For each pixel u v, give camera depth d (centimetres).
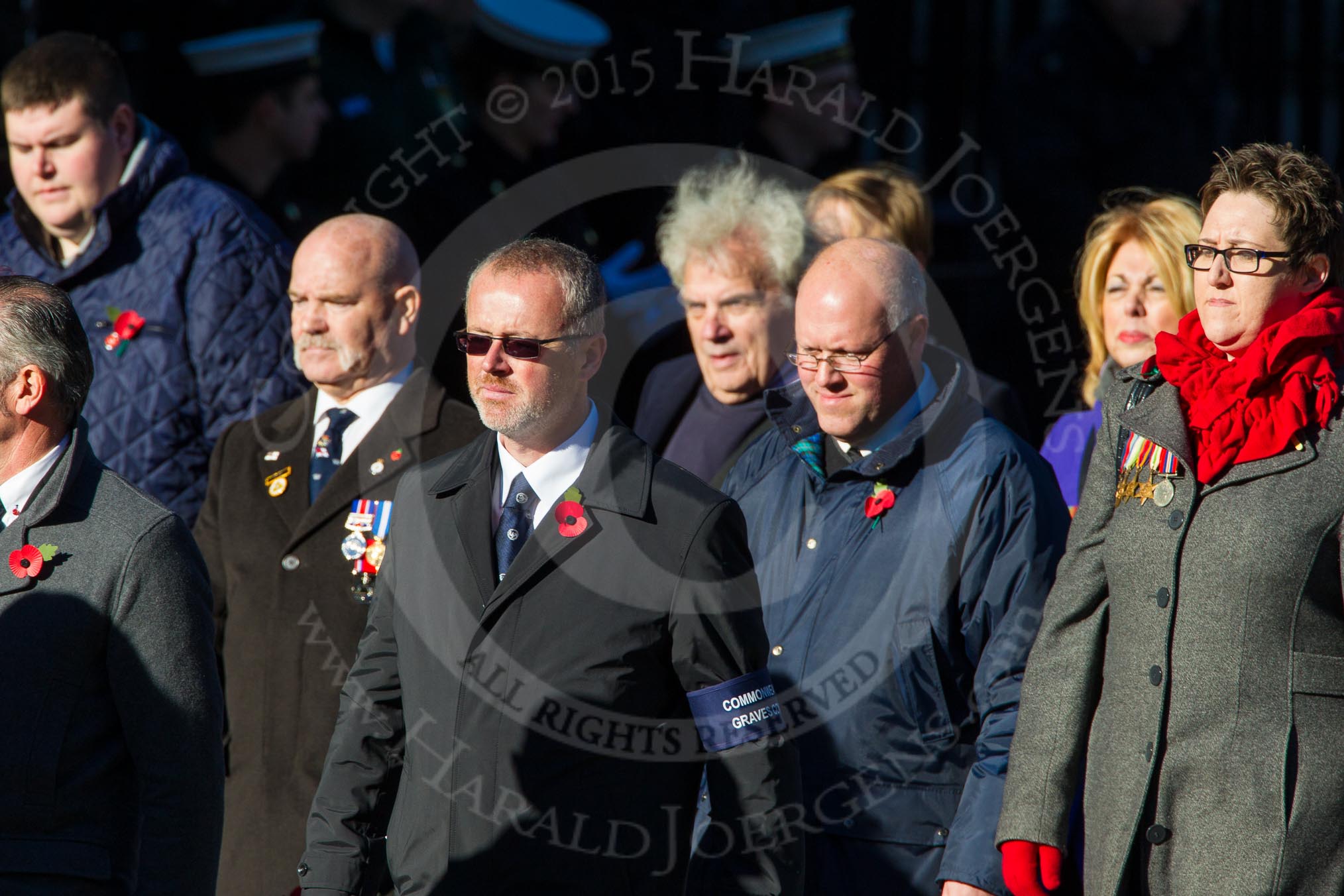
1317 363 990
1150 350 1469
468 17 1864
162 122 2225
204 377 1625
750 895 1043
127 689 1033
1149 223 1466
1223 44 2684
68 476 1058
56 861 1005
